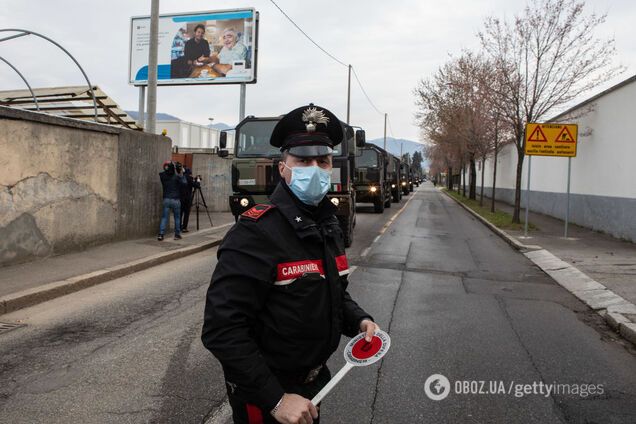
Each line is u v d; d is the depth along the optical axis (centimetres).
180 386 394
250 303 176
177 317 585
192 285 757
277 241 178
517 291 760
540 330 559
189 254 1033
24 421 336
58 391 383
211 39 2338
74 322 563
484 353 478
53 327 544
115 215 1038
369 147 2322
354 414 352
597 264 946
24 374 415
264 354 185
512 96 1662
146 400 369
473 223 1919
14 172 779
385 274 873
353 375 420
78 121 909
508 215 2103
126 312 605
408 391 390
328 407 362
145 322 565
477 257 1091
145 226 1150
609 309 625
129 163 1074
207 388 391
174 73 2383
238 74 2314
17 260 795
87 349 476
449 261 1025
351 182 1229
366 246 1214
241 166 1084
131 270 838
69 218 904
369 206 2973
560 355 478
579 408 367
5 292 631
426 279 838
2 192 760
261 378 171
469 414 355
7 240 775
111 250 966
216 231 1339
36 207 827
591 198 1556
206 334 176
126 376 413
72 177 905
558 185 1948
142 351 471
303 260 182
